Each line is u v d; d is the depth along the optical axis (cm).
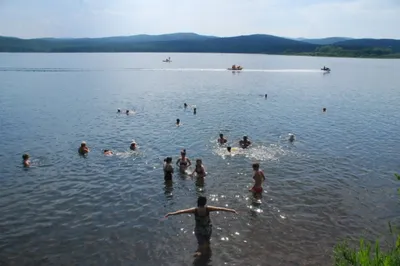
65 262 1212
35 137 2989
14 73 10156
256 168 1819
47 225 1463
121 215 1555
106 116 3975
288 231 1409
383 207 1623
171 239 1356
